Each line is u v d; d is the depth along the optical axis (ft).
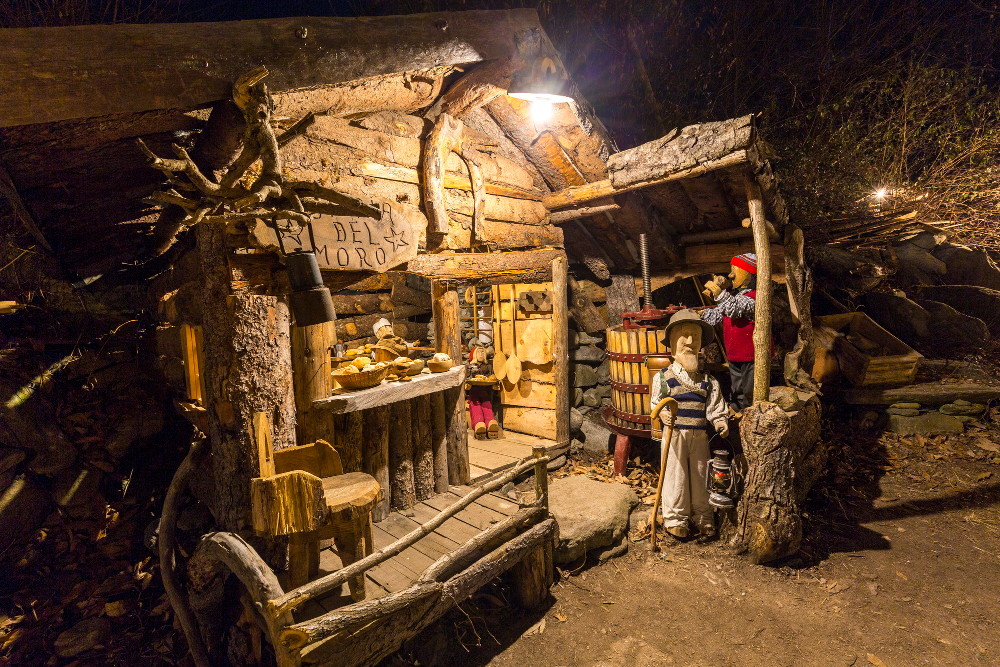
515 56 11.60
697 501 13.41
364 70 9.27
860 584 11.39
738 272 14.61
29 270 12.75
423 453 13.41
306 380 10.17
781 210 15.34
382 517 12.25
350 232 10.44
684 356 13.51
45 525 11.88
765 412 12.17
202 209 6.98
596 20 21.27
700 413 13.23
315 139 10.26
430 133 12.37
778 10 22.89
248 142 7.32
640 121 21.71
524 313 19.12
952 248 23.47
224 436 9.40
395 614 8.39
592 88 21.97
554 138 14.79
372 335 19.10
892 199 23.07
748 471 12.41
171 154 9.46
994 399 17.92
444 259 13.61
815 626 10.27
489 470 15.72
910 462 16.22
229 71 7.80
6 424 11.71
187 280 11.56
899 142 23.73
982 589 11.00
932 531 13.17
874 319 22.49
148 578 11.68
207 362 9.55
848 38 24.59
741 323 14.70
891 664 9.21
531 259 16.02
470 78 11.63
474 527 11.85
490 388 20.31
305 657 7.25
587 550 12.63
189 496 13.30
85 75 6.78
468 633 10.43
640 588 11.80
